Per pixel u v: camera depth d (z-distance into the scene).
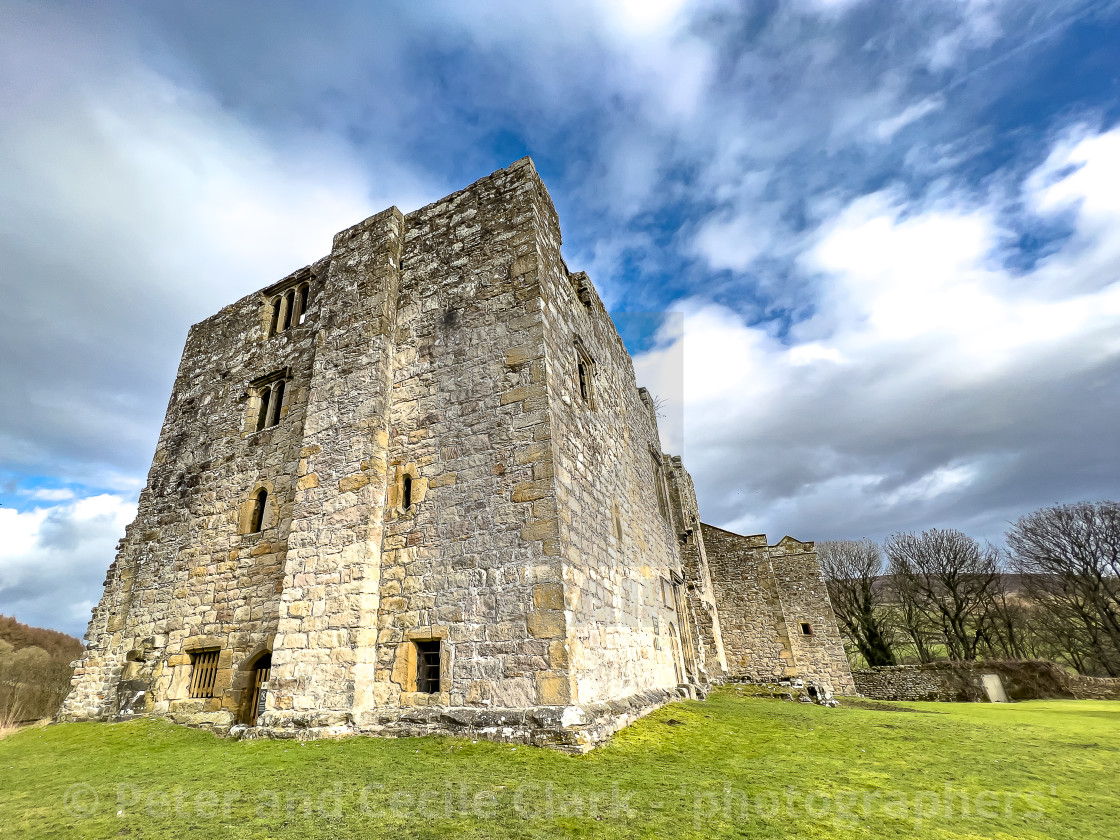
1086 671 30.84
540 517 8.26
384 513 9.69
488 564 8.38
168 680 11.46
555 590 7.75
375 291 11.44
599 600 9.55
